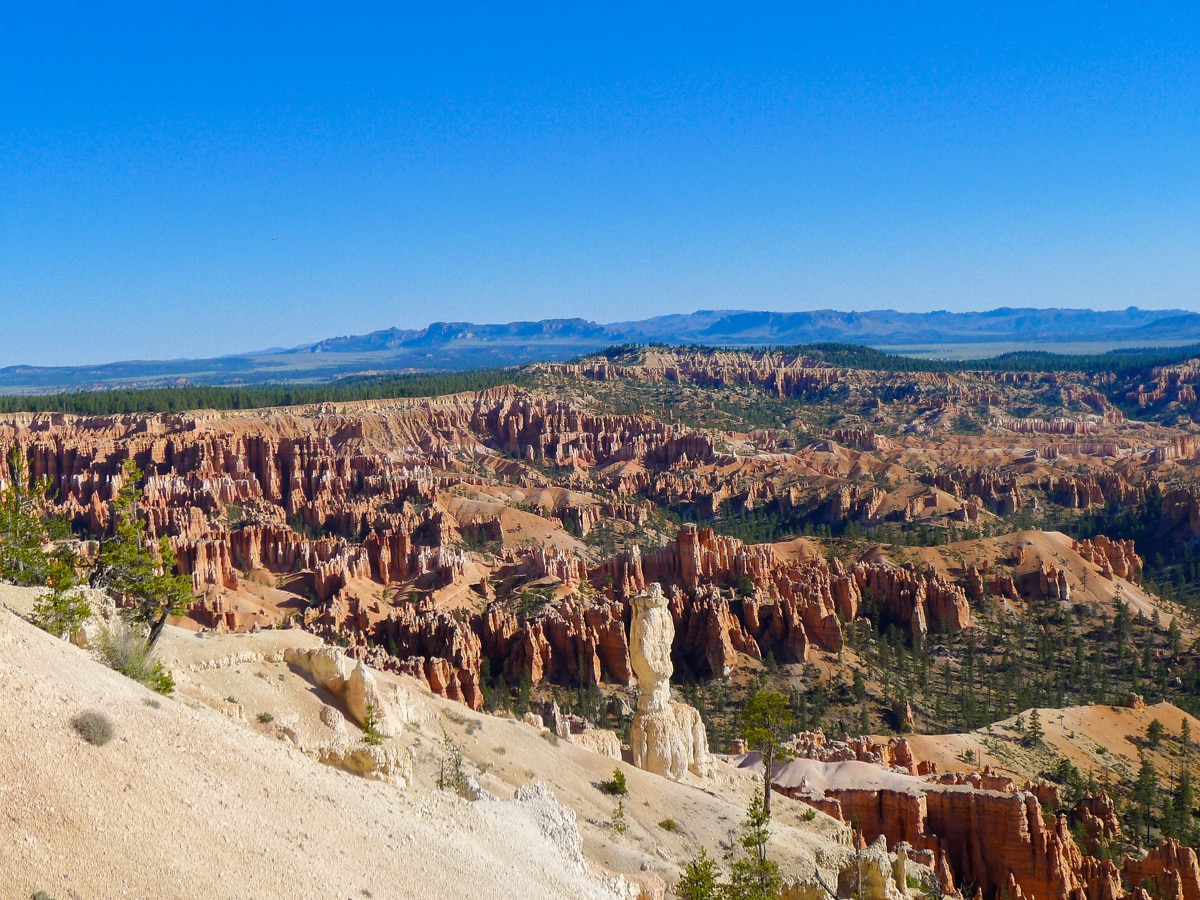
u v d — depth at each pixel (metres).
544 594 169.25
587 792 63.81
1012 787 88.81
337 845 34.41
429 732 61.22
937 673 151.88
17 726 29.55
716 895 52.16
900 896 62.25
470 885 37.22
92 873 26.38
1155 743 118.88
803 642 145.50
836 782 86.56
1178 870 78.94
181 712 36.16
